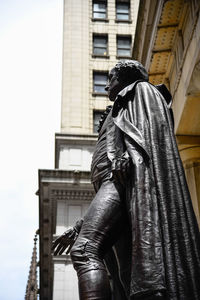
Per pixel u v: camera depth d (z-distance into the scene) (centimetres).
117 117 335
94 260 282
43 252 3173
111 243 299
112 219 298
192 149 1503
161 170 296
